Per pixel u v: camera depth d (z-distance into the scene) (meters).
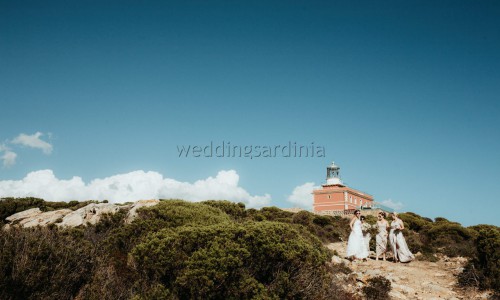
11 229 7.44
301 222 28.09
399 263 15.38
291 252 7.64
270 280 7.70
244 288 7.07
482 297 10.05
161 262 7.39
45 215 19.27
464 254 16.50
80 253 7.89
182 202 12.82
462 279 11.73
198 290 6.93
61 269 6.91
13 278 6.24
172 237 7.71
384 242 16.16
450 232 22.09
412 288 11.14
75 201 26.91
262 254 7.59
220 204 20.34
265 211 33.44
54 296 6.58
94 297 6.84
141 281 7.64
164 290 7.07
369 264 14.93
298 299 7.62
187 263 7.18
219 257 7.17
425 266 14.80
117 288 7.50
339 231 26.55
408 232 23.03
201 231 7.76
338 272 12.05
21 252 6.71
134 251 7.84
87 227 13.25
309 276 7.91
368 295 9.78
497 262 10.97
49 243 7.32
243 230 7.77
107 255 8.86
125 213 14.34
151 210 11.47
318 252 8.45
